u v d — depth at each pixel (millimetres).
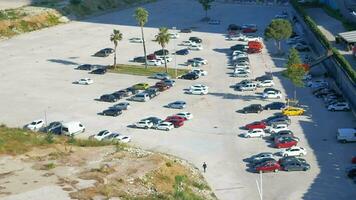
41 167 66625
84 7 194125
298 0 184625
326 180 76250
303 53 138875
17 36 166375
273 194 73062
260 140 90312
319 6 172875
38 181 62750
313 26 139625
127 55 144250
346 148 85812
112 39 133750
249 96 111125
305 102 106375
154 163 71125
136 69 132000
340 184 74938
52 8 187125
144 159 72312
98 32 169875
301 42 145375
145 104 108125
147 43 155250
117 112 102312
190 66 133250
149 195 62031
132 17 188875
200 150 87062
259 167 79125
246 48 143750
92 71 129375
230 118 99812
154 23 180000
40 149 72625
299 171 79125
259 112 101625
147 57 137750
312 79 118312
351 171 76312
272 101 107500
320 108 103125
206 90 113188
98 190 60969
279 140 86938
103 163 69250
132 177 66000
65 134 92000
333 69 117438
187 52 143375
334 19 154250
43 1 198000
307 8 171375
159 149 87250
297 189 74062
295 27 162625
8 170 65562
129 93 112938
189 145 89000
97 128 96562
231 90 115062
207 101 109000
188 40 153625
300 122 96875
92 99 111688
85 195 59656
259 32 163750
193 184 72875
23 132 79938
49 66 136000
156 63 135125
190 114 100000
